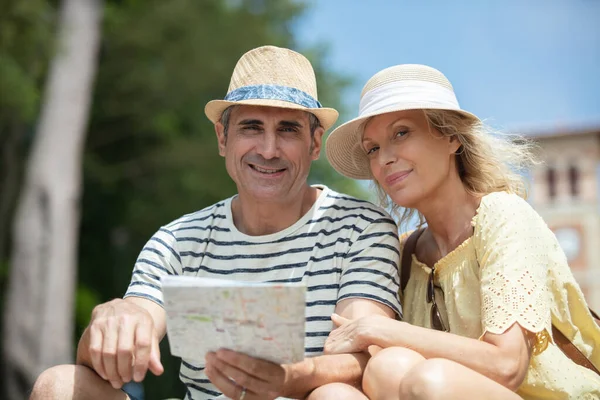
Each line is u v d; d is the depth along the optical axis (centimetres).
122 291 1402
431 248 304
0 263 1305
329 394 223
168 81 1363
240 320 199
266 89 299
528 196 312
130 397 255
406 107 282
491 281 254
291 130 303
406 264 307
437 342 238
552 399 267
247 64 309
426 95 289
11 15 1039
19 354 1047
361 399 223
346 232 300
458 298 278
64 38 1120
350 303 282
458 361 235
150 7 1355
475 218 278
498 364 233
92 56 1166
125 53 1391
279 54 307
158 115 1373
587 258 2756
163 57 1369
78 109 1135
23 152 1411
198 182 1326
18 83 1036
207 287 195
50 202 1087
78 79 1138
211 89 1395
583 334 287
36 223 1080
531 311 243
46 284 1066
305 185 316
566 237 2798
